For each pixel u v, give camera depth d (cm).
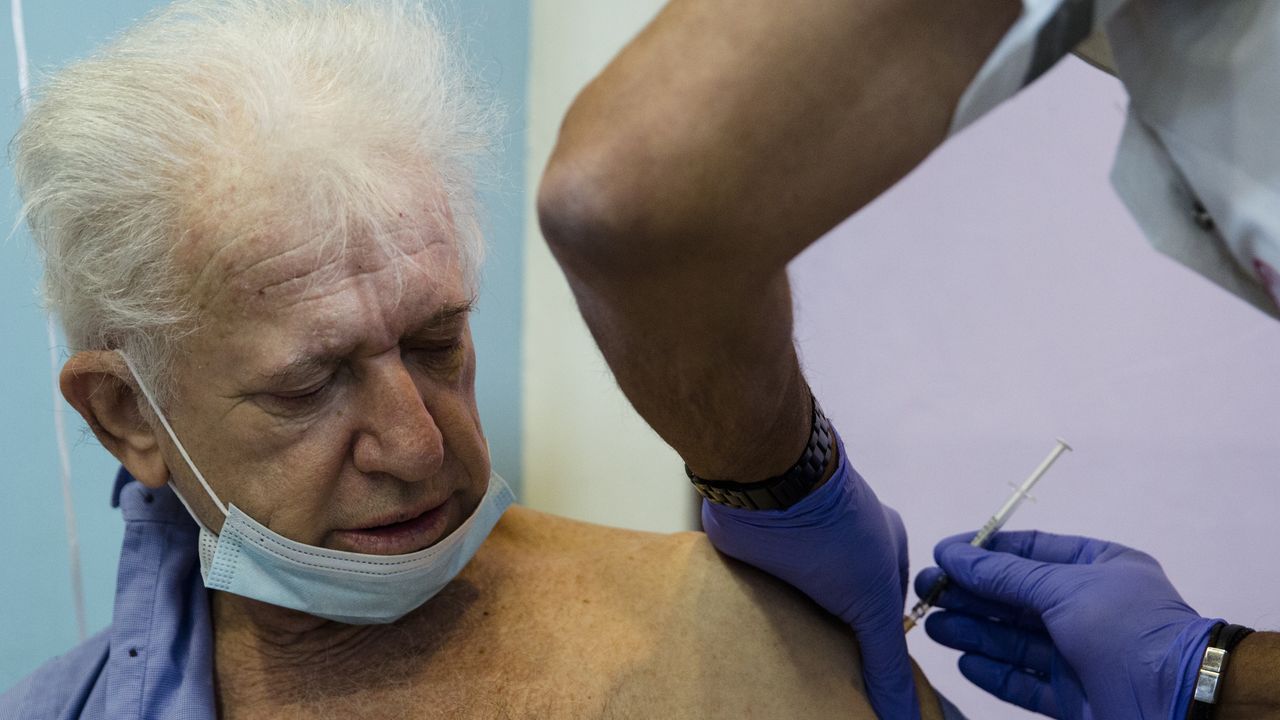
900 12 48
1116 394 142
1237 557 139
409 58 89
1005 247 144
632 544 110
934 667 157
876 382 151
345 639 98
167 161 79
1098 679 92
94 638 103
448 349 89
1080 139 140
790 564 94
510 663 98
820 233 53
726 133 49
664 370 63
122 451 92
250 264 78
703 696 96
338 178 78
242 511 87
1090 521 144
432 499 89
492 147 100
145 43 85
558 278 167
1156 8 57
